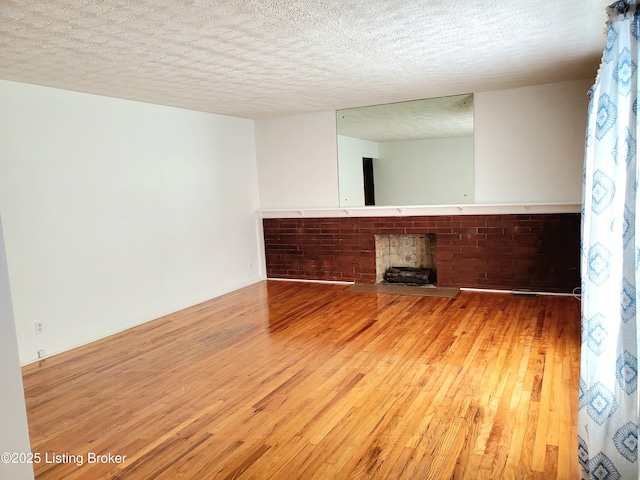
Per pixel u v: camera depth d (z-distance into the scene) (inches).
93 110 173.0
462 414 105.2
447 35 120.0
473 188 220.8
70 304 164.7
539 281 209.9
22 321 149.6
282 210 257.0
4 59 124.0
